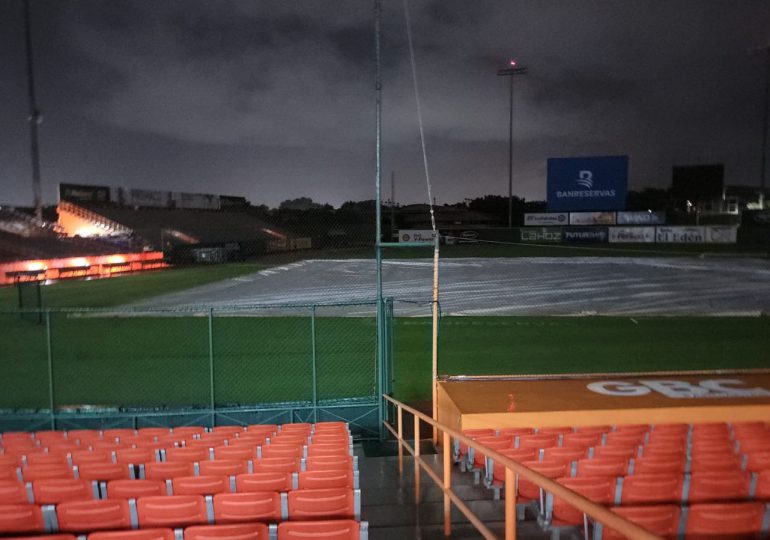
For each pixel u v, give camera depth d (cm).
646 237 4162
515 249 4341
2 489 501
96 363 1398
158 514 444
